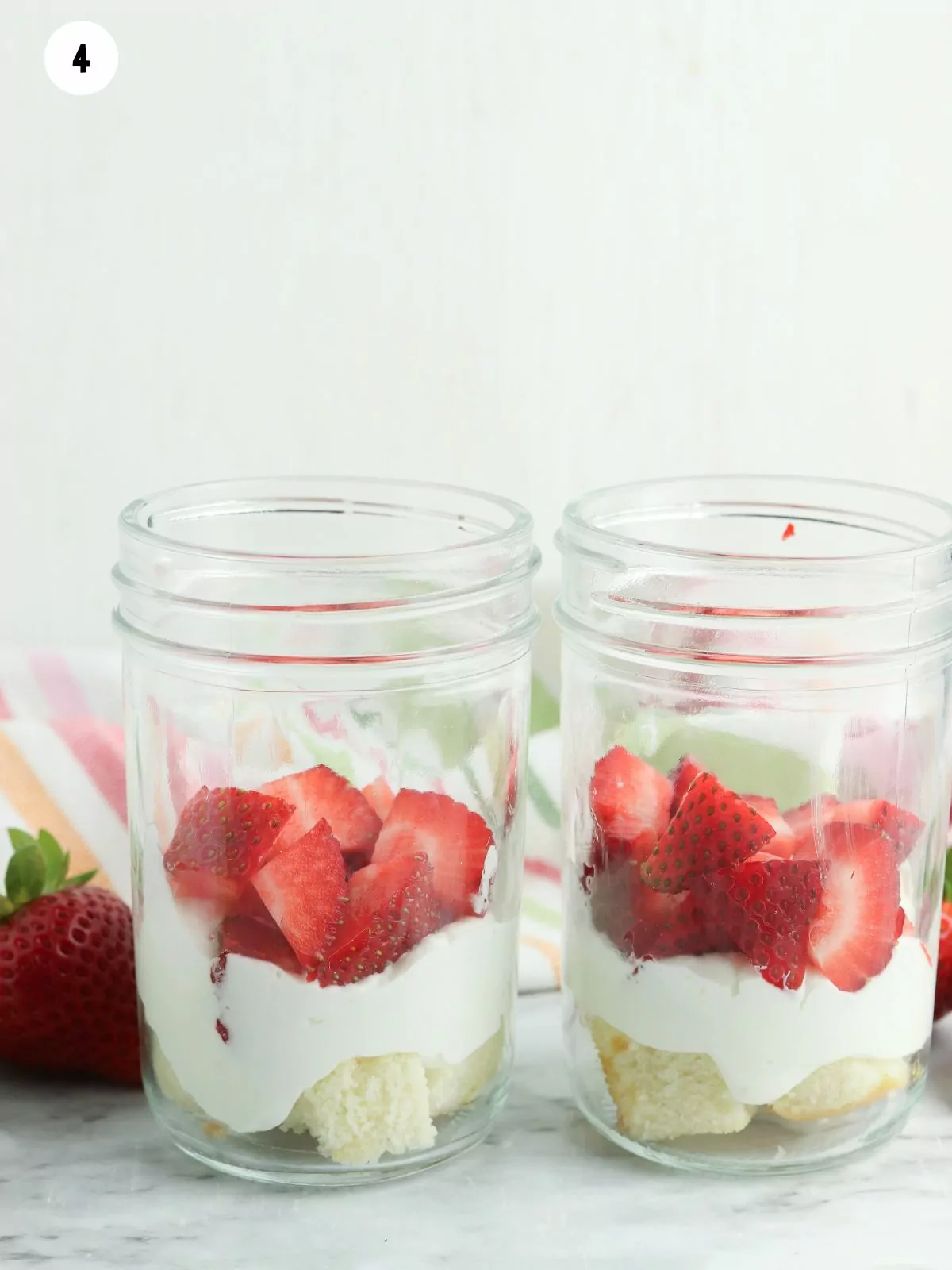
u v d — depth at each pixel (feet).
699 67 2.43
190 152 2.38
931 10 2.45
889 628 1.79
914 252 2.51
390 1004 1.79
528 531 1.87
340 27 2.37
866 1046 1.82
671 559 1.79
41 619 2.49
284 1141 1.82
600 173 2.44
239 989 1.78
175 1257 1.77
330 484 2.01
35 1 2.33
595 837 1.85
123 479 2.45
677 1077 1.82
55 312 2.40
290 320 2.43
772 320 2.50
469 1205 1.83
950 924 2.04
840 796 1.80
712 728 1.81
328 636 1.80
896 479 2.57
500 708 1.85
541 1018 2.15
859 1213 1.83
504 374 2.48
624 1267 1.76
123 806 2.29
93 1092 2.00
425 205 2.42
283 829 1.77
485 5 2.39
